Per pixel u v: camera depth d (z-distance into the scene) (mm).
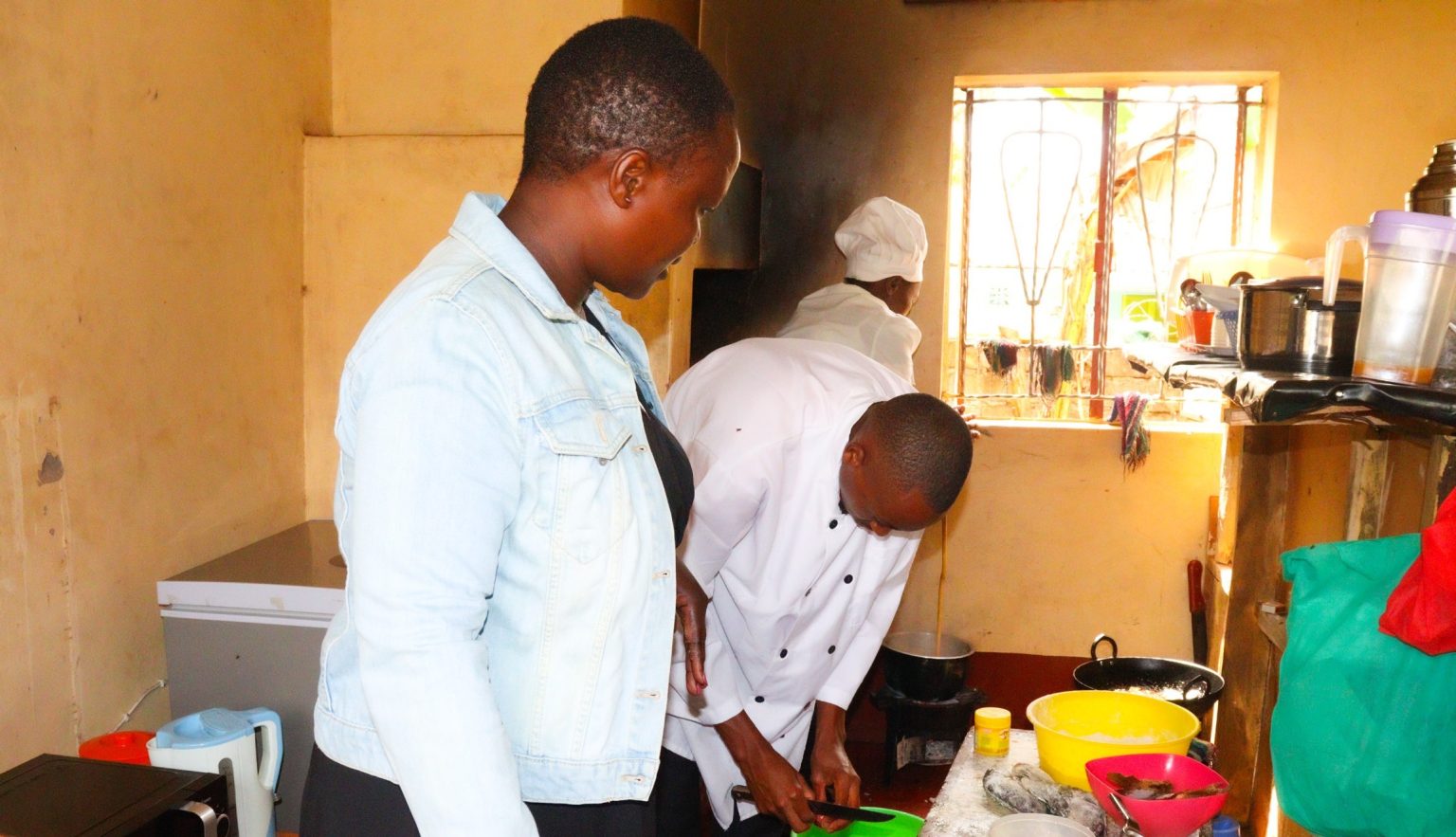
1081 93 3420
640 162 931
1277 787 1512
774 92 3344
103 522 1816
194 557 2059
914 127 3297
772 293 3400
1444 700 1332
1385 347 1465
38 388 1670
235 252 2158
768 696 1918
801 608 1809
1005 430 3379
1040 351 3471
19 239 1627
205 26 2041
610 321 1224
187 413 2025
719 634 1820
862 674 2002
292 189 2355
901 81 3289
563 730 965
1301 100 3125
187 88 1997
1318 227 3152
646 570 990
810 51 3316
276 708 1838
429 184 2369
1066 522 3381
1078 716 1808
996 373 3521
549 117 944
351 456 936
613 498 959
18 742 1648
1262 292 1757
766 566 1758
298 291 2395
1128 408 3283
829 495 1710
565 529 933
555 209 963
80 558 1765
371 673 834
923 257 3045
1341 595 1439
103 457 1811
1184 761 1450
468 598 850
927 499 1482
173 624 1847
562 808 1029
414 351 858
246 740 1604
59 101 1695
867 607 1913
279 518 2342
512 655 953
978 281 3545
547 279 944
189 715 1729
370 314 2414
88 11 1748
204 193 2055
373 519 836
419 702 820
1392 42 3082
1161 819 1323
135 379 1883
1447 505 1272
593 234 965
